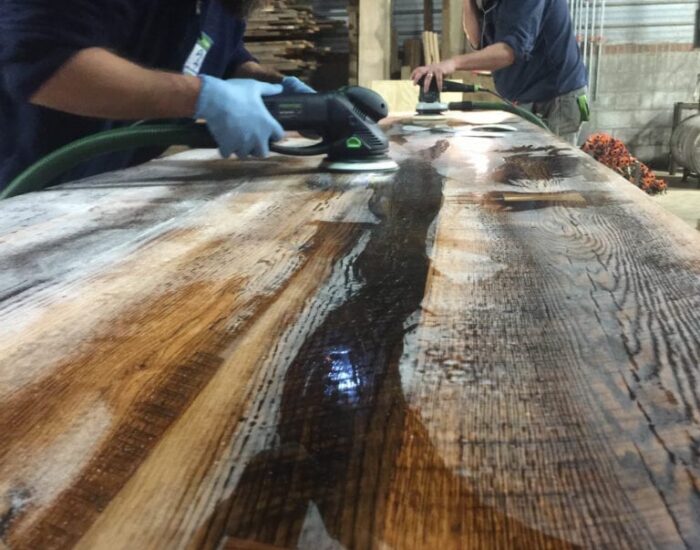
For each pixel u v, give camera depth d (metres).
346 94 1.23
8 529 0.30
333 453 0.35
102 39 1.14
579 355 0.45
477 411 0.39
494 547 0.29
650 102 6.23
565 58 3.03
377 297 0.58
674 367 0.43
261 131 1.17
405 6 5.84
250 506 0.31
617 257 0.66
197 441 0.37
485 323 0.51
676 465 0.33
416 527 0.30
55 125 1.41
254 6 1.54
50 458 0.36
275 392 0.42
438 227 0.81
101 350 0.49
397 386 0.42
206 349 0.48
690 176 5.95
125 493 0.33
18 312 0.56
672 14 6.01
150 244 0.76
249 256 0.71
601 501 0.31
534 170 1.18
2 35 1.07
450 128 1.95
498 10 2.75
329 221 0.85
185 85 1.12
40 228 0.84
